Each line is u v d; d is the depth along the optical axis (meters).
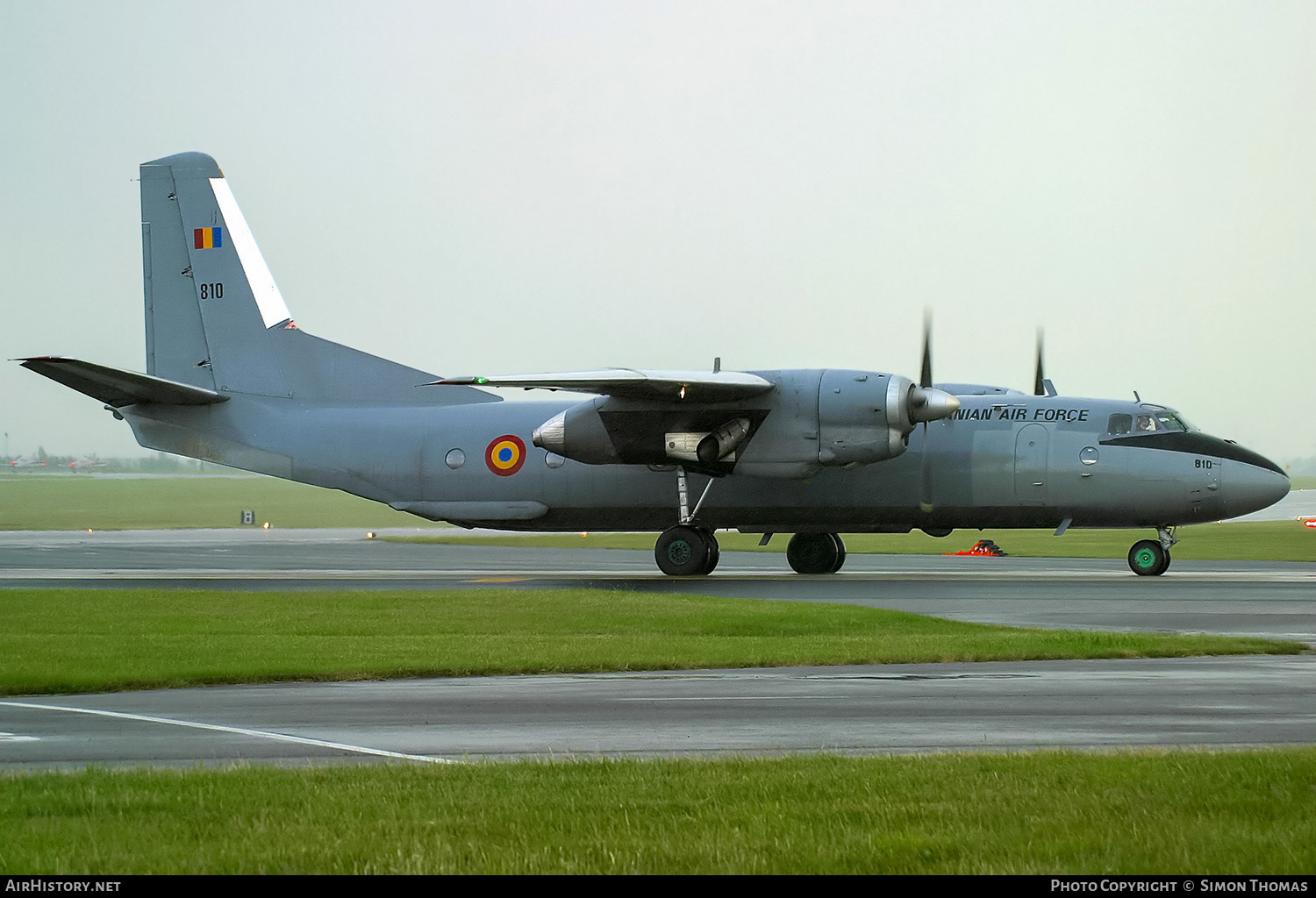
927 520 105.94
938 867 23.33
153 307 122.12
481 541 197.12
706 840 25.03
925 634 64.19
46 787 29.39
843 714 40.22
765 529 109.56
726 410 101.06
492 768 31.27
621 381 93.88
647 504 110.50
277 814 26.88
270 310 120.31
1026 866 23.30
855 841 24.84
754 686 46.91
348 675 50.41
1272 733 36.16
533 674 51.38
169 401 118.81
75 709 42.50
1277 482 100.31
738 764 31.56
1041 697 43.34
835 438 99.00
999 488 103.44
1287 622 68.62
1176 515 101.50
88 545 180.38
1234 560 130.62
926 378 101.62
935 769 30.70
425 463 114.62
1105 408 103.81
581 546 178.62
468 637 64.06
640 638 63.47
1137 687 45.69
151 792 28.81
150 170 122.31
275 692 46.28
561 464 111.62
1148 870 23.02
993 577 104.56
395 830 25.77
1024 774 29.98
